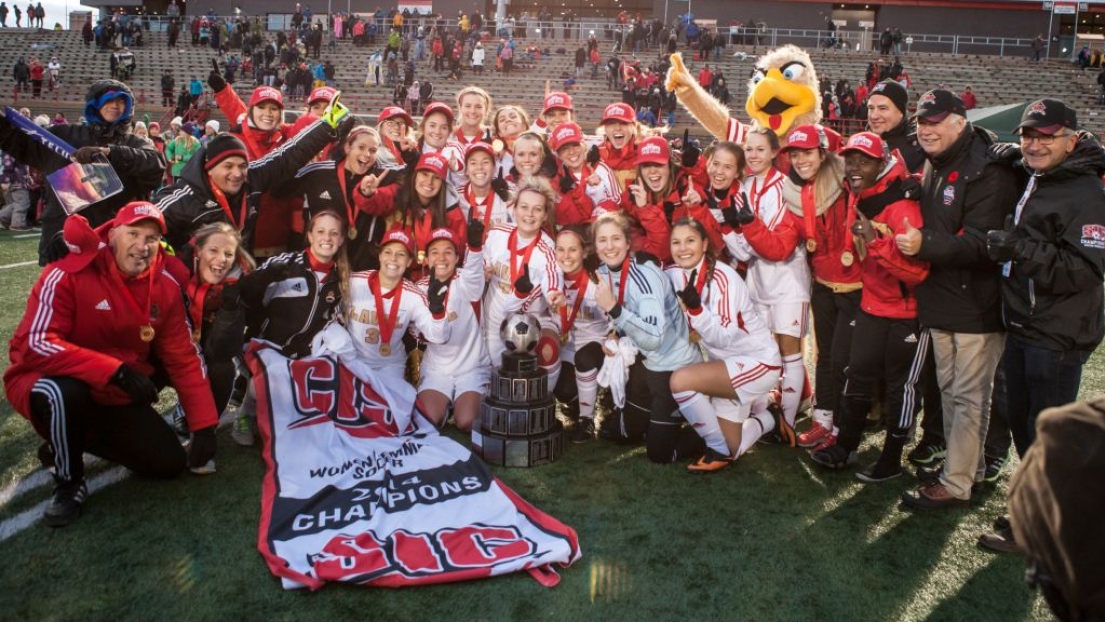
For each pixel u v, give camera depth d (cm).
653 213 495
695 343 449
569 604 298
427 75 3181
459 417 475
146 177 492
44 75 3158
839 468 444
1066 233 319
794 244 461
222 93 636
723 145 487
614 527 364
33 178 1377
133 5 4900
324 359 449
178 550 331
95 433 379
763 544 351
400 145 589
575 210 545
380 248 478
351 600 297
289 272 443
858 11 4322
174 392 554
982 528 371
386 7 4431
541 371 442
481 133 621
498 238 500
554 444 443
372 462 405
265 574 314
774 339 480
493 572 312
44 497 380
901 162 416
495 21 3847
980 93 3241
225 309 399
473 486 386
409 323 484
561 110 619
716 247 500
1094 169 323
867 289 416
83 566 317
